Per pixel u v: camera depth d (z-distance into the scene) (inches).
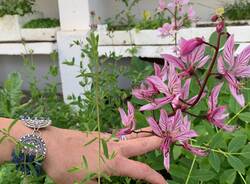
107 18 42.6
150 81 11.6
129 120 12.9
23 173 14.2
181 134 11.7
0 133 13.7
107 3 43.0
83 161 12.9
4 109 17.6
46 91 29.3
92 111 21.3
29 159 13.6
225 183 15.2
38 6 48.6
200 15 40.2
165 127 11.8
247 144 15.2
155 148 13.8
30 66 34.4
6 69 53.6
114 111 22.6
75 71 39.9
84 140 14.2
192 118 15.3
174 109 12.0
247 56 11.1
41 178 15.1
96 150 13.9
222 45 16.2
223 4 39.0
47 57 48.2
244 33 31.9
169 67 11.7
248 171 14.8
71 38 39.8
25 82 46.8
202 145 14.5
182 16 27.4
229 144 14.6
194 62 11.5
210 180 15.7
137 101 18.1
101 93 21.8
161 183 13.4
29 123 14.2
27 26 43.7
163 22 36.3
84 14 39.4
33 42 43.1
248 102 16.3
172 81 11.5
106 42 37.9
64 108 24.6
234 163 14.4
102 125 21.2
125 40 37.3
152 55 36.3
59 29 42.0
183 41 10.8
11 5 43.6
